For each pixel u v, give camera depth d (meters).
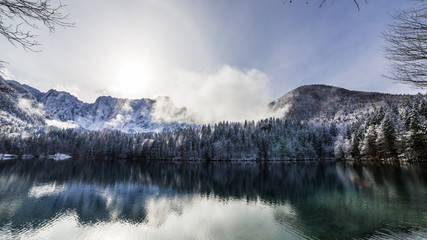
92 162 112.81
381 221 19.48
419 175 41.81
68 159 134.88
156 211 26.70
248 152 132.88
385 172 48.78
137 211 26.75
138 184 45.81
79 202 30.66
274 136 132.50
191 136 148.50
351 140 97.19
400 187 32.62
